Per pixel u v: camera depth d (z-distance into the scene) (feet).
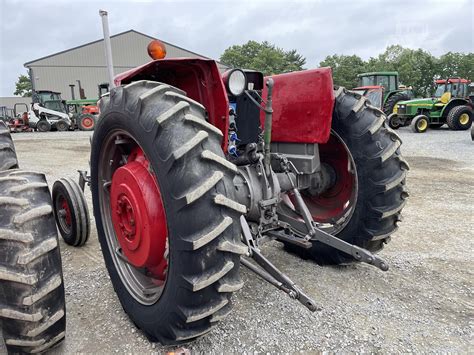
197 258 5.64
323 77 8.57
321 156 10.54
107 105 7.10
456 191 19.11
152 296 7.14
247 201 8.25
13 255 5.82
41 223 6.14
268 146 8.29
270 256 10.87
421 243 12.10
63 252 11.49
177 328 6.25
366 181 8.91
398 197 9.01
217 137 6.04
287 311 8.09
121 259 8.05
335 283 9.34
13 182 6.42
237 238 5.90
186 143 5.55
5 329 6.11
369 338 7.24
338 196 10.45
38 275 5.95
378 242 9.51
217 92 7.21
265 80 9.35
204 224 5.58
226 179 5.82
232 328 7.50
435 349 6.96
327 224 10.12
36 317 5.96
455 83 53.31
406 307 8.34
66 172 25.64
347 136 9.11
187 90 7.63
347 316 7.94
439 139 41.81
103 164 8.14
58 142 47.34
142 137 6.04
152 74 7.66
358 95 9.47
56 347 6.97
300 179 9.51
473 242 12.19
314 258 10.35
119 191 7.19
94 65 118.32
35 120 68.28
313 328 7.53
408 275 9.83
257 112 8.68
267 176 8.42
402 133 49.06
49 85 116.57
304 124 9.04
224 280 5.89
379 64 209.46
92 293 8.91
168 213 5.76
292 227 8.93
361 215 9.11
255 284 9.16
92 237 12.82
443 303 8.52
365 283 9.37
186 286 5.74
